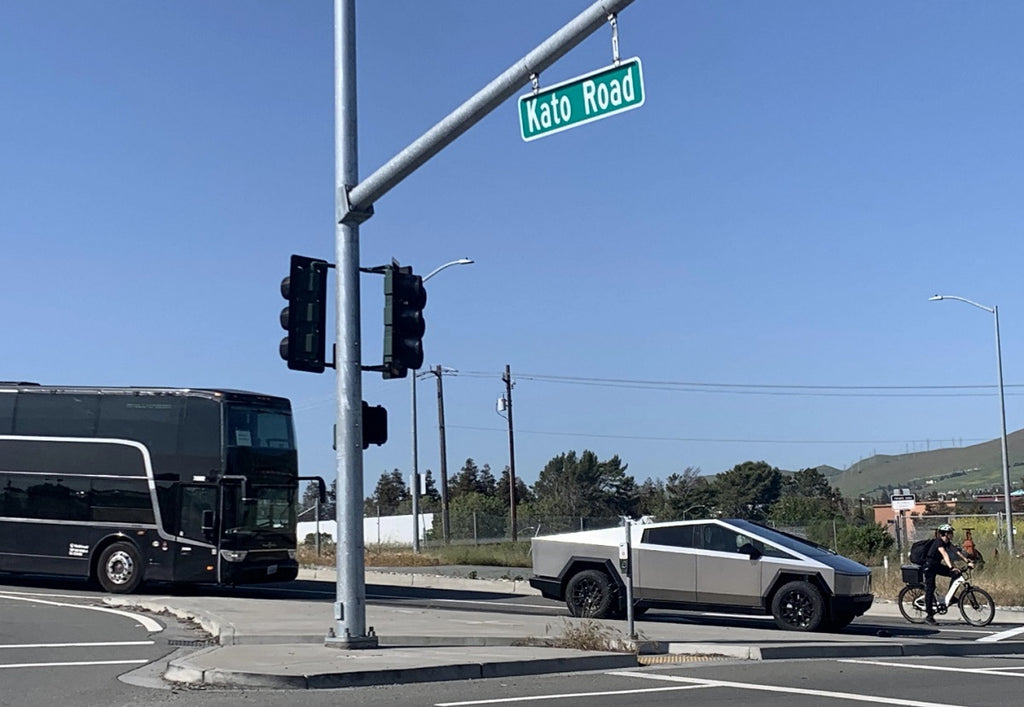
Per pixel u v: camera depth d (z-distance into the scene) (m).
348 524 13.45
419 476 41.69
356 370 13.44
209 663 12.03
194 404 22.69
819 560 17.39
